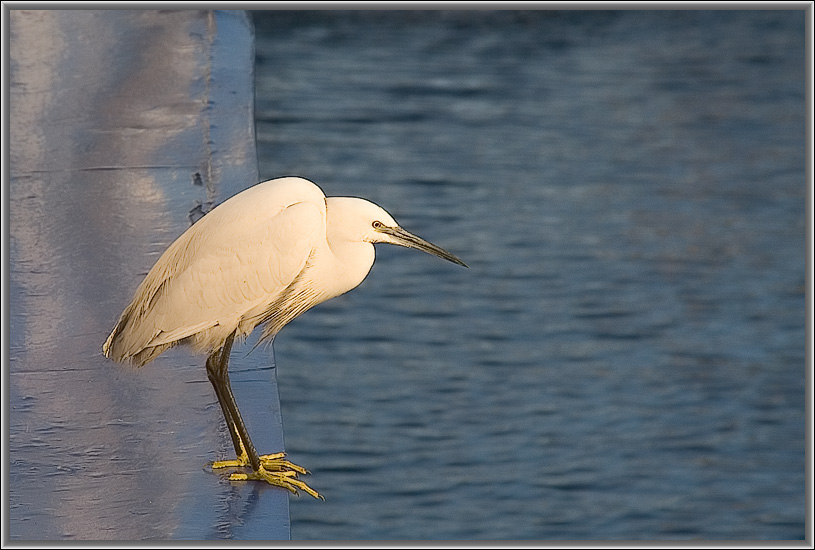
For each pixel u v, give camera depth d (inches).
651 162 1082.7
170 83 423.5
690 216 919.0
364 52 1470.2
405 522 457.7
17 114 404.2
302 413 548.4
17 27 458.3
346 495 474.9
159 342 269.1
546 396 582.6
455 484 489.4
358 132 1118.4
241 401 279.1
